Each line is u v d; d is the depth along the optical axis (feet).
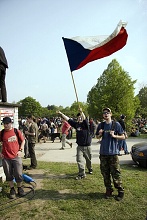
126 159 29.71
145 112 140.97
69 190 16.78
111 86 73.26
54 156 32.73
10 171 15.64
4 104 18.69
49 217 12.53
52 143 49.29
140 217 12.37
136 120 107.76
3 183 17.97
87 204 14.12
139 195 15.51
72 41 18.69
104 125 15.42
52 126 63.31
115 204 14.07
